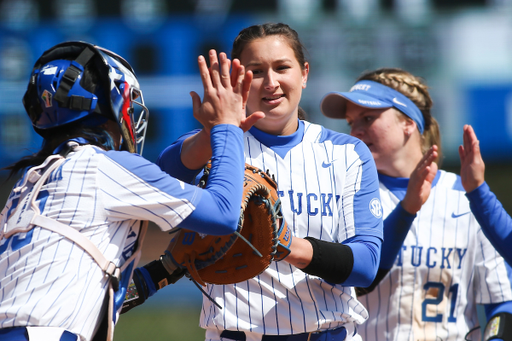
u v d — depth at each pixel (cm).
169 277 781
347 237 804
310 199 806
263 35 819
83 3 3262
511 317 965
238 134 713
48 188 656
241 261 730
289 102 822
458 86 3394
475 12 3356
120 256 674
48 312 616
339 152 837
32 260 632
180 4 3281
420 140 1110
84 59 686
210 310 812
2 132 3259
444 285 1002
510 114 3400
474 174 975
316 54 3341
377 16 3344
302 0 3328
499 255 1009
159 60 3297
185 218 661
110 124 716
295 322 773
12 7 3250
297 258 733
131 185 656
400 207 952
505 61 3366
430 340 981
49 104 677
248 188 707
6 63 3253
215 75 724
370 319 998
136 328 2516
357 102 1034
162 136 3306
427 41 3366
